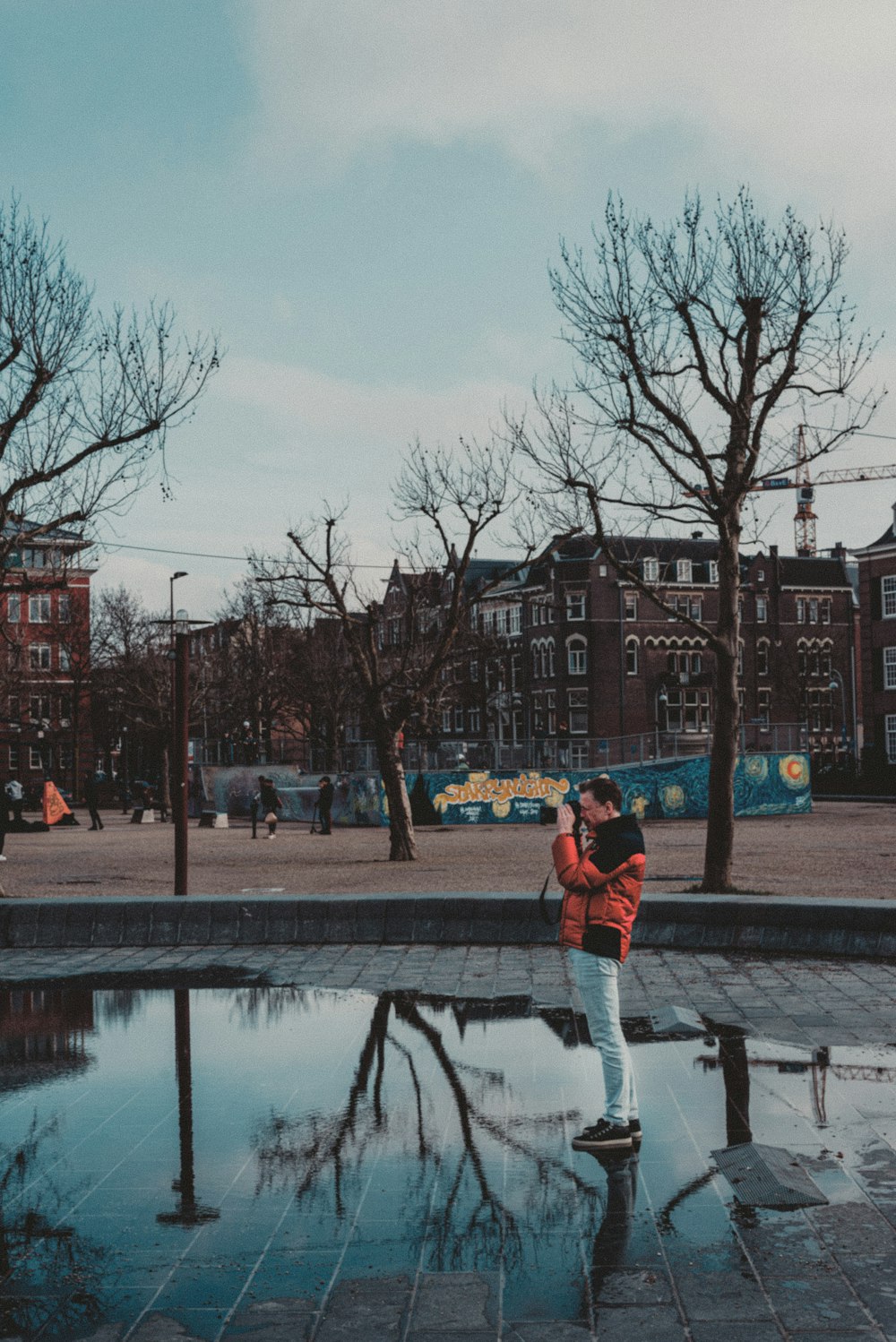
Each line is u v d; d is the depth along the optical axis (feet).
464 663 196.95
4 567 64.03
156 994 35.50
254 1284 15.64
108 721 249.75
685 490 55.67
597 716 262.47
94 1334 14.37
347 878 70.13
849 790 185.26
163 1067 26.81
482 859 84.02
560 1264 15.98
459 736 289.33
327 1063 26.81
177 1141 21.52
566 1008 32.32
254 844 109.91
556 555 265.34
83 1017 32.35
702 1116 22.29
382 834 125.90
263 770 174.81
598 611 263.70
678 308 54.70
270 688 210.18
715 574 280.10
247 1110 23.30
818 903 40.68
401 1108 23.21
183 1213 18.12
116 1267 16.26
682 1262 15.94
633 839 21.38
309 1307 14.93
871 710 227.81
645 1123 21.95
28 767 254.47
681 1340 13.84
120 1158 20.66
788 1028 29.45
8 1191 19.21
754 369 54.85
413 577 97.71
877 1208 17.62
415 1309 14.82
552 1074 25.52
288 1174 19.71
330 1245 16.80
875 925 39.58
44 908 45.09
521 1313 14.62
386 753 85.35
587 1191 18.57
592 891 21.42
